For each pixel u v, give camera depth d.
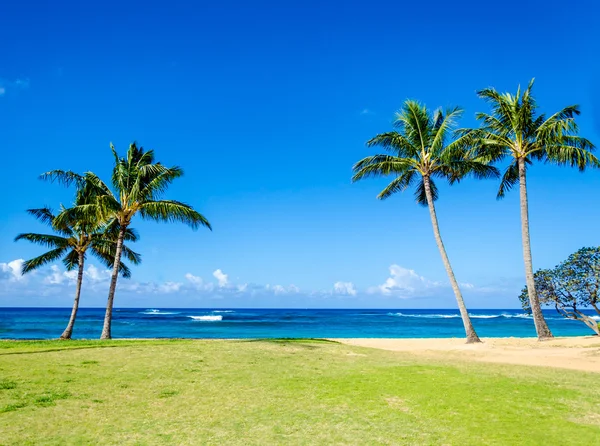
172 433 5.54
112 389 7.88
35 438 5.23
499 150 22.98
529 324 68.81
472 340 20.94
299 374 9.79
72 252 28.36
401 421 6.16
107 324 22.23
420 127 22.88
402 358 13.34
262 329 56.03
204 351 13.61
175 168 23.56
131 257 29.34
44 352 12.61
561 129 19.48
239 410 6.67
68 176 21.78
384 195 26.41
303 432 5.64
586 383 9.19
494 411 6.71
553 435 5.61
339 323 73.00
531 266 21.38
